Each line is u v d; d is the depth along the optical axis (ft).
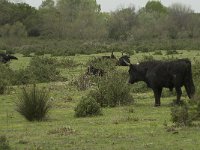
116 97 129.08
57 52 348.38
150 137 85.81
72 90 166.30
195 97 99.09
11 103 142.82
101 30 598.75
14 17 596.29
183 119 94.02
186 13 608.19
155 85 124.67
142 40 540.52
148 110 118.93
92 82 173.78
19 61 296.51
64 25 604.08
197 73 163.73
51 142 85.40
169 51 310.86
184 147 77.66
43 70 201.36
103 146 80.94
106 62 225.15
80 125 101.30
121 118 106.42
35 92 113.50
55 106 131.85
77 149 79.61
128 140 84.43
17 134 94.17
